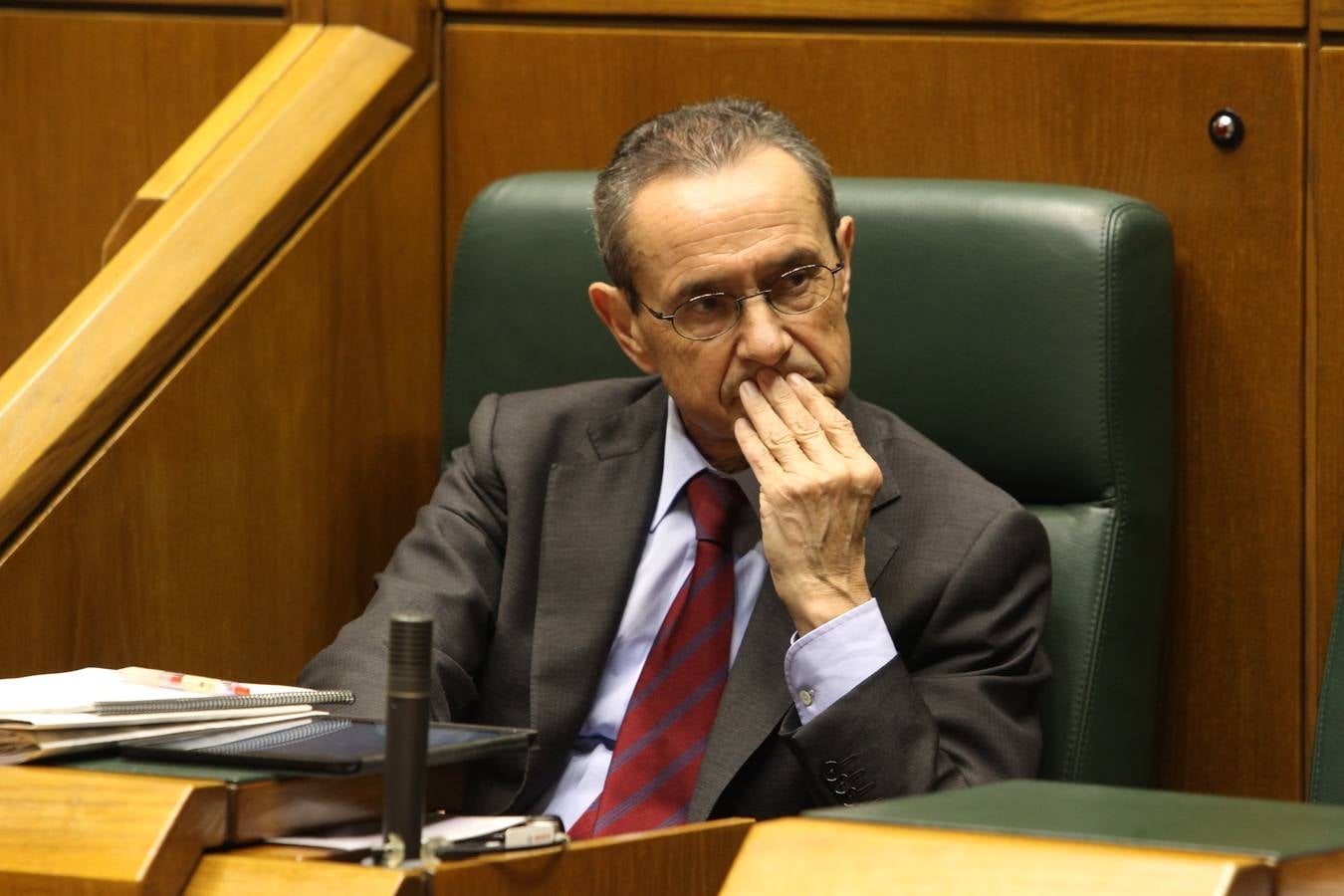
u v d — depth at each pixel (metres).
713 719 5.70
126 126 8.49
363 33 7.95
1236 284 7.07
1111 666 6.22
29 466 6.38
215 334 6.97
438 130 8.01
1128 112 7.21
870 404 6.34
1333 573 6.95
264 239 7.16
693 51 7.79
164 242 6.95
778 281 5.66
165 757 4.27
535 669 5.91
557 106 7.94
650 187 5.75
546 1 7.90
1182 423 7.14
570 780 5.91
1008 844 2.98
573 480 6.24
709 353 5.71
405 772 3.83
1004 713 5.57
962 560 5.70
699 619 5.85
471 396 7.30
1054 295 6.38
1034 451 6.41
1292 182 6.97
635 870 4.25
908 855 3.03
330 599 7.46
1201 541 7.13
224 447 7.02
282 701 4.74
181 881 3.87
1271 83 6.99
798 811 5.50
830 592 5.45
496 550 6.34
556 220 7.22
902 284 6.63
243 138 7.41
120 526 6.66
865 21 7.58
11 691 4.71
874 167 7.59
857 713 5.21
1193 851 2.91
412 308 7.83
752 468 5.75
